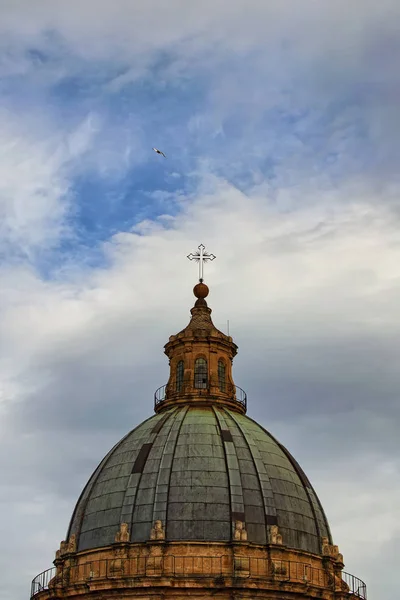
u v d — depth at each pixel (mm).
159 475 76438
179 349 88438
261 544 73562
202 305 91438
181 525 74000
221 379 87750
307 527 77312
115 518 75812
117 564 73250
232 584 71125
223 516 74375
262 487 76375
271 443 81625
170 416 82500
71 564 76375
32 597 78125
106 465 80625
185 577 71500
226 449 77938
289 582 72312
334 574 77000
